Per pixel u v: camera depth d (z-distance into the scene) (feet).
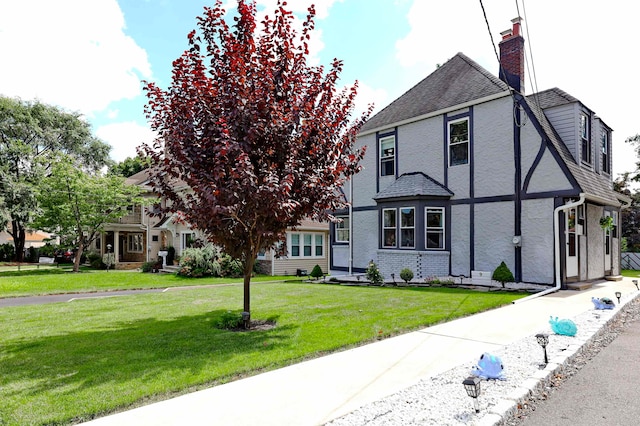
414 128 50.21
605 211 49.37
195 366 15.15
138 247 91.50
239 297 34.68
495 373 13.53
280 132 20.56
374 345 18.17
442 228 45.91
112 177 72.33
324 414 10.94
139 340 19.26
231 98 19.72
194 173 20.16
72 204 67.10
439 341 18.76
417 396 12.14
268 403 11.76
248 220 21.86
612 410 11.69
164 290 42.68
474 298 31.76
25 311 28.19
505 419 10.78
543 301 29.94
